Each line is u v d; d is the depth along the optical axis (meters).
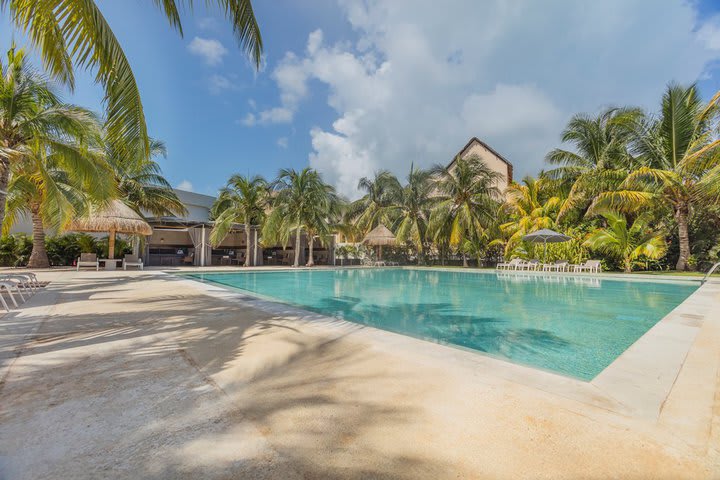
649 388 2.40
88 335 3.89
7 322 4.57
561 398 2.25
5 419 1.92
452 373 2.71
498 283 12.65
